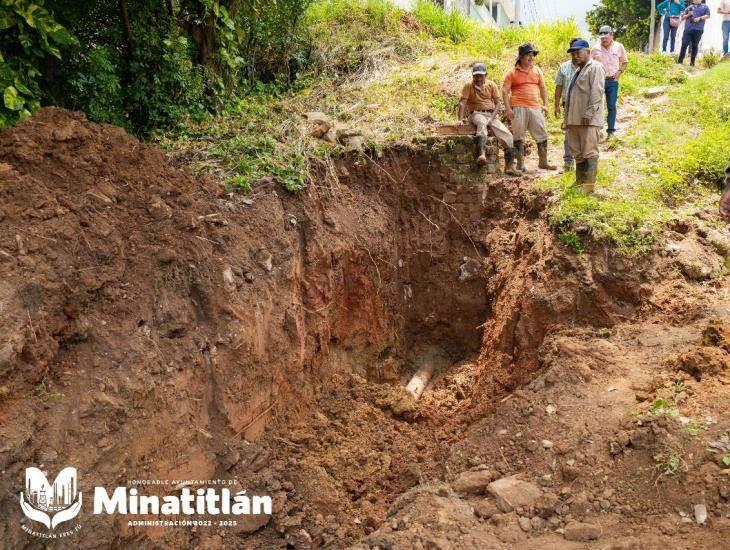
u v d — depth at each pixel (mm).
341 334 7742
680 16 14758
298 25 11867
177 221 5691
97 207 5254
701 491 4082
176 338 5230
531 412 5410
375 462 6113
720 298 6355
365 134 8805
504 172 8852
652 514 4133
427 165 8703
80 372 4535
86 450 4242
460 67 11531
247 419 5684
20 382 4152
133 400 4613
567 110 7449
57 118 5543
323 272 7141
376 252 8133
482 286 8656
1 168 4844
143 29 7969
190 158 7125
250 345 5719
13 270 4371
